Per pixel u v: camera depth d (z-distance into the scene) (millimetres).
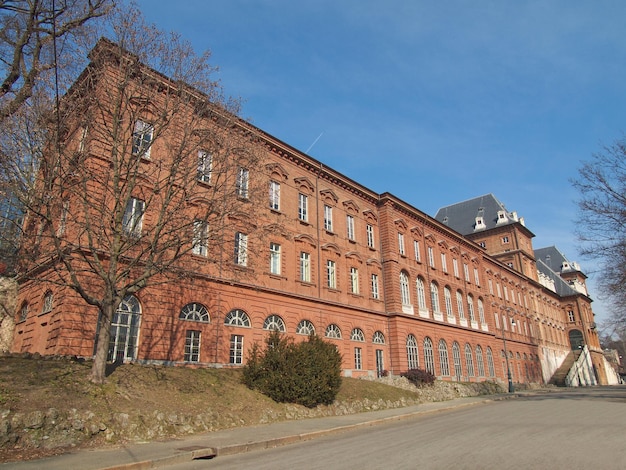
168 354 22344
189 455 11891
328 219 36375
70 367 16219
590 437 13156
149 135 23562
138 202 22359
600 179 28375
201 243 18844
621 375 118438
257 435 15188
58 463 10617
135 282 16719
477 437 13953
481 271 58906
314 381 21766
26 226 18062
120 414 14109
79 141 17625
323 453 12266
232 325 26125
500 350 59938
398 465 9945
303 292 31719
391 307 39219
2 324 23984
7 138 15859
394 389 30750
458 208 88250
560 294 96062
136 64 17422
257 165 21891
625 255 29016
